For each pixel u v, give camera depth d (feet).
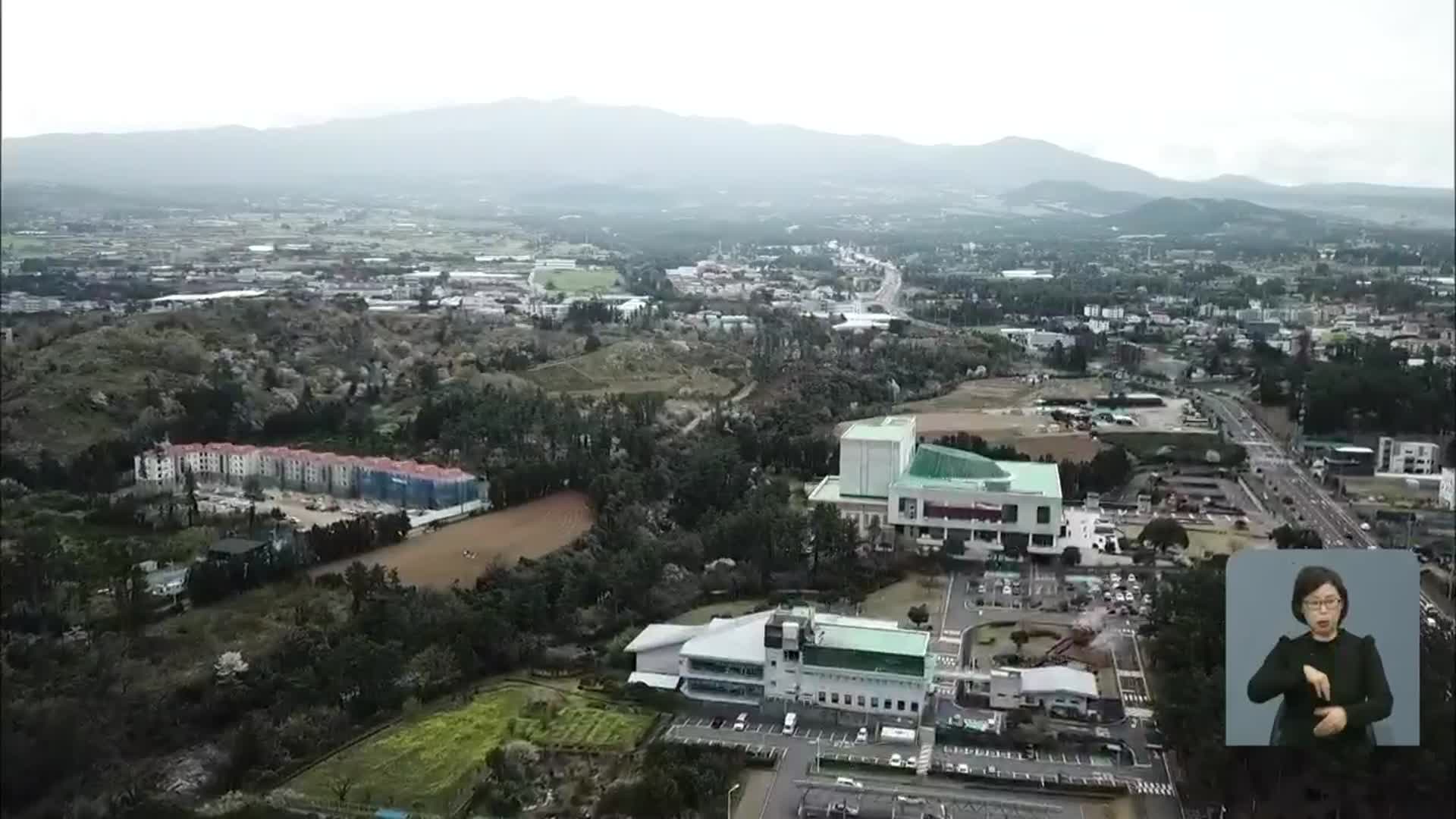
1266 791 517.96
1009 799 548.31
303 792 550.36
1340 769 472.85
